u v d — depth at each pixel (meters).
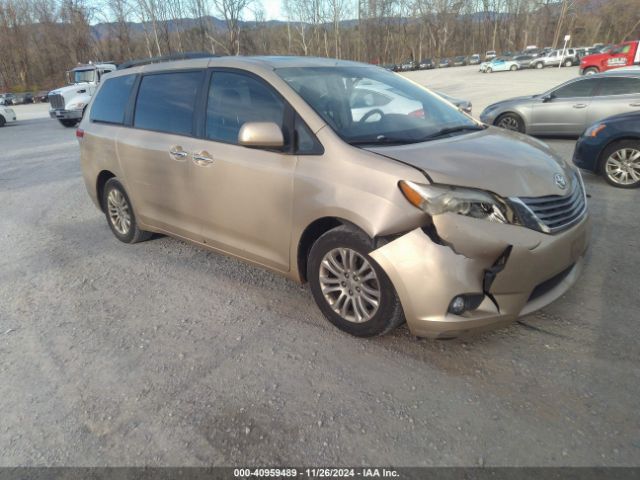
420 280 2.45
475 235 2.41
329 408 2.40
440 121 3.45
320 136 2.88
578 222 2.79
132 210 4.59
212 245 3.76
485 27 82.38
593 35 72.19
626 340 2.77
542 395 2.39
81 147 4.95
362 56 68.00
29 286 4.09
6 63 60.56
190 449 2.21
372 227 2.56
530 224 2.50
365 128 3.04
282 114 3.07
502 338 2.87
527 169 2.70
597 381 2.46
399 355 2.78
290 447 2.18
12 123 23.22
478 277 2.45
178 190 3.82
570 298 3.27
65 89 18.23
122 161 4.34
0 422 2.46
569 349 2.73
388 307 2.66
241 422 2.35
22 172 9.57
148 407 2.50
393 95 3.57
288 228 3.05
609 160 6.11
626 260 3.81
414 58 79.94
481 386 2.48
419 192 2.46
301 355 2.85
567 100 9.35
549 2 74.25
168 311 3.50
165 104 3.96
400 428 2.25
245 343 3.02
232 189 3.33
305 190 2.88
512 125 10.14
